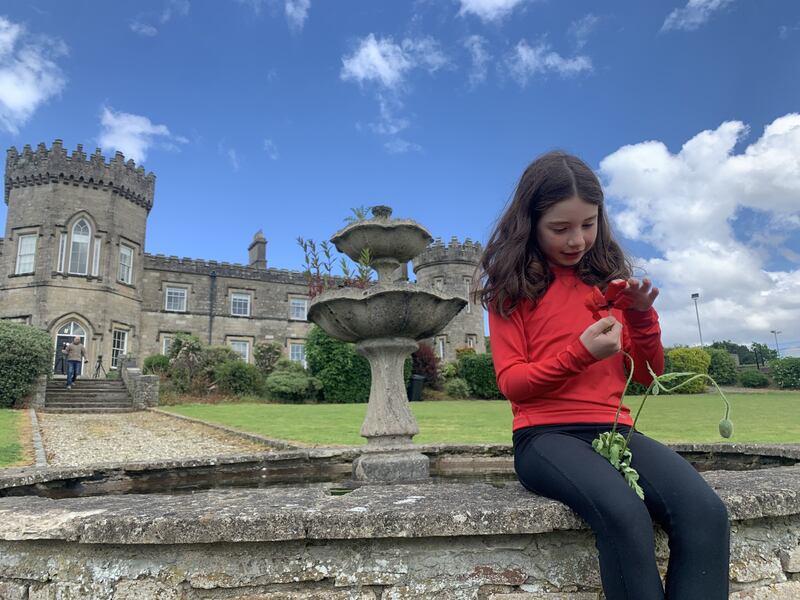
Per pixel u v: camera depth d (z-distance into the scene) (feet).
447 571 4.91
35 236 72.59
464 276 99.81
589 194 5.70
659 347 6.00
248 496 5.85
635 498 4.60
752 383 104.47
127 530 4.80
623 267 6.61
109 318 74.23
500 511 4.88
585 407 5.66
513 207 6.12
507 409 48.42
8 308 71.20
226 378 64.64
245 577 4.82
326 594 4.82
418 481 11.32
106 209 75.51
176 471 11.76
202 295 87.76
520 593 4.95
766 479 6.13
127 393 56.54
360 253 13.12
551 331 5.95
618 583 4.40
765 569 5.39
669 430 27.37
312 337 68.54
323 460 13.58
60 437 30.14
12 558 5.23
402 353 12.07
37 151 73.92
